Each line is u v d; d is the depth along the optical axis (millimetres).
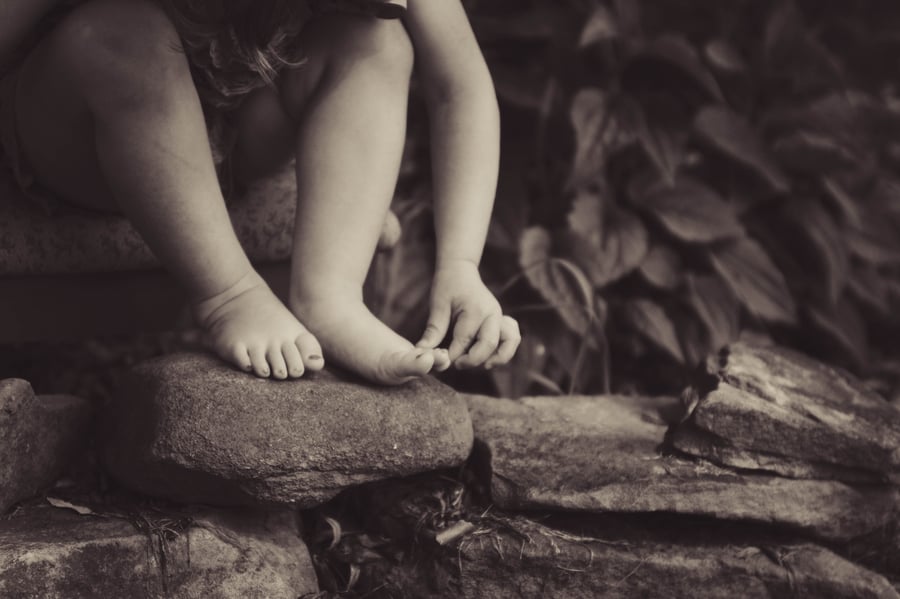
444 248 1359
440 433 1300
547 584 1325
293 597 1273
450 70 1375
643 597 1337
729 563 1348
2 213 1347
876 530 1402
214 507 1299
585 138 1854
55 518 1259
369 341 1291
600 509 1335
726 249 1954
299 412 1254
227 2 1263
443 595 1321
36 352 1799
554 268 1818
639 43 1980
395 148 1326
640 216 1967
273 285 1518
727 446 1385
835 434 1386
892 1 2338
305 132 1323
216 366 1275
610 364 1930
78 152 1303
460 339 1312
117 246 1409
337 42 1312
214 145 1361
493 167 1386
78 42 1224
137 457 1255
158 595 1235
